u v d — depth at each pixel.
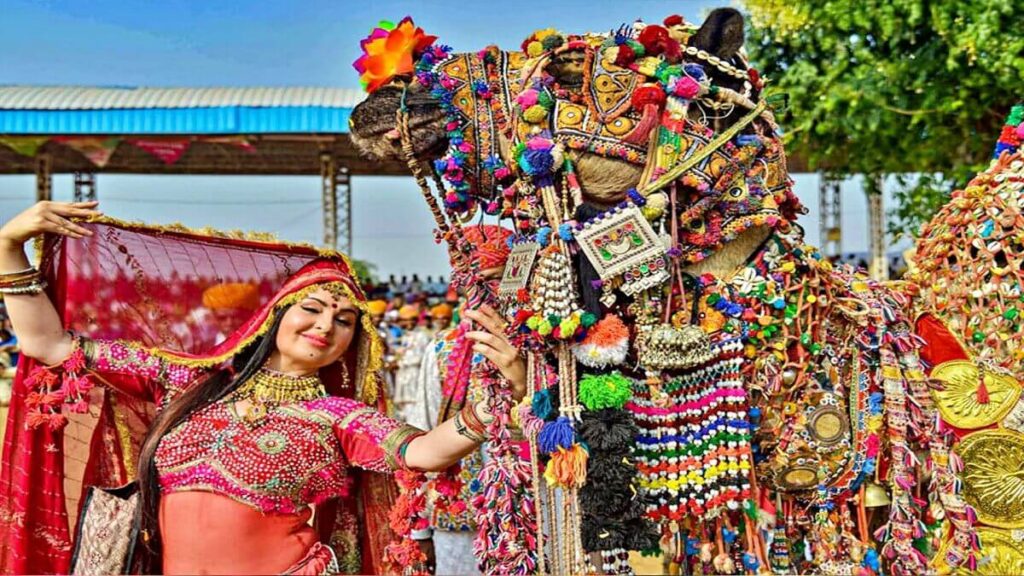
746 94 2.22
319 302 2.70
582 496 2.11
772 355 2.20
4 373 7.32
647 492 2.16
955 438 2.27
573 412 2.11
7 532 2.72
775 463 2.25
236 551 2.55
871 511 2.34
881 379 2.26
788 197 2.25
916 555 2.20
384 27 2.33
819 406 2.24
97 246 2.85
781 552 2.29
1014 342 2.29
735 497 2.12
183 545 2.57
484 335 2.30
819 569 2.27
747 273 2.18
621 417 2.09
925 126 5.37
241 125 9.09
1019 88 4.61
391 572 2.68
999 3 4.51
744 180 2.16
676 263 2.13
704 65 2.21
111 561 2.67
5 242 2.63
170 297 2.95
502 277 2.27
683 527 2.29
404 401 6.68
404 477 2.60
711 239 2.15
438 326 6.92
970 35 4.56
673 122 2.11
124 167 13.05
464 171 2.21
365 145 2.30
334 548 2.85
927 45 5.03
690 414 2.15
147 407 2.90
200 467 2.60
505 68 2.22
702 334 2.11
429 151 2.23
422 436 2.59
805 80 5.37
